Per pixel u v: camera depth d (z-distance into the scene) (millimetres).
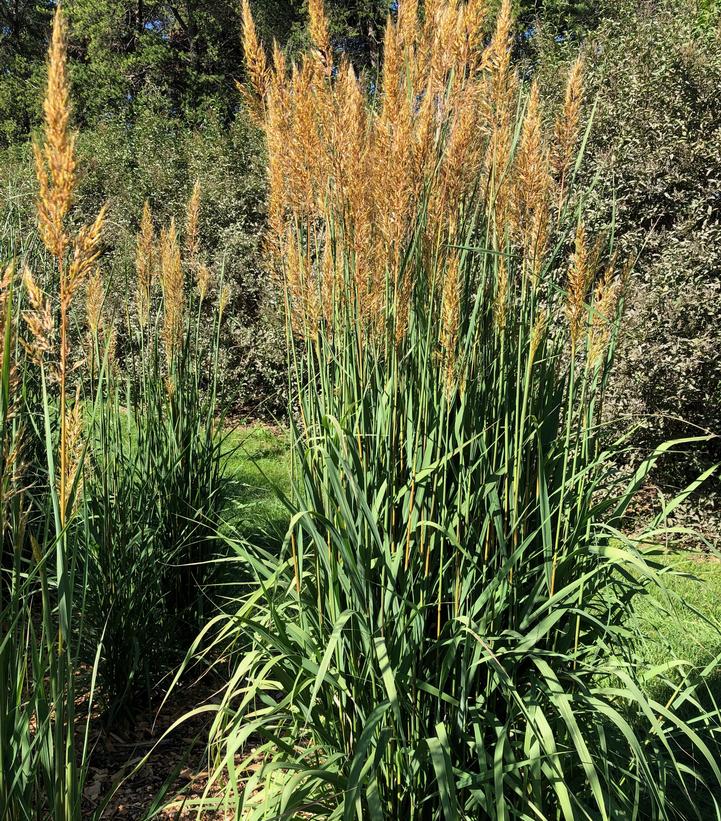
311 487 2479
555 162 2297
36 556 1681
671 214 7234
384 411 2365
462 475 2258
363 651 2283
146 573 3762
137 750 3430
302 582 2551
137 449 4039
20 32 26781
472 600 2328
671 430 6629
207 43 22219
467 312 2432
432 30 2438
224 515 5336
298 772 2127
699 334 6473
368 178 2326
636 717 2838
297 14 19969
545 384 2562
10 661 1740
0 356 1612
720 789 3072
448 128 2436
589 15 12820
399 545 2236
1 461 1560
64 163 1433
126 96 21703
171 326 4109
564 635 2395
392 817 2258
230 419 10453
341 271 2488
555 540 2383
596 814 2260
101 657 3506
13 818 1747
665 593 2260
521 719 2336
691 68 6863
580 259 2186
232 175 11250
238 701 3711
